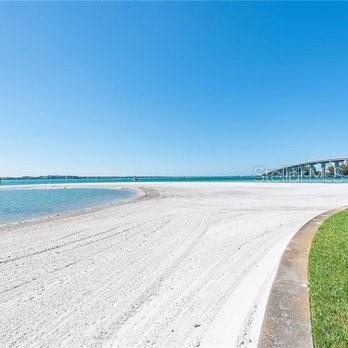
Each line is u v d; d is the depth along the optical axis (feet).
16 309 13.67
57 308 13.71
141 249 24.02
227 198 68.95
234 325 11.82
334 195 74.18
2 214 50.80
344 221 30.17
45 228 34.63
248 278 16.87
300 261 16.75
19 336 11.39
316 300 11.82
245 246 23.98
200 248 23.82
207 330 11.53
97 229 33.06
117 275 18.01
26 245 26.18
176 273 18.15
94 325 12.10
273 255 21.09
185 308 13.43
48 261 21.17
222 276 17.38
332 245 20.40
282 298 11.90
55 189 151.12
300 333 9.49
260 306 13.33
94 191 128.57
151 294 15.08
